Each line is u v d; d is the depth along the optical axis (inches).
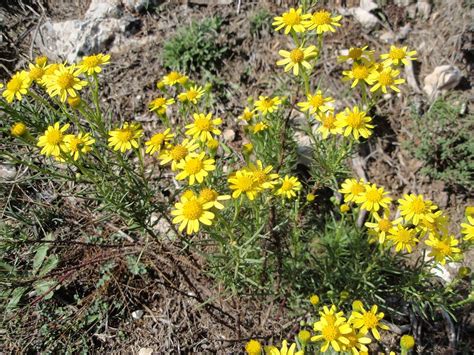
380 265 15.1
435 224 12.8
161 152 12.6
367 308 15.2
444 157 19.7
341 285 15.2
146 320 15.9
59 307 15.7
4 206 16.4
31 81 12.9
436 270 17.3
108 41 22.8
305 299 15.4
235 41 23.1
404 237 12.7
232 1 24.5
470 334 16.3
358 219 18.5
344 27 23.7
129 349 15.4
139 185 13.1
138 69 22.2
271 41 23.2
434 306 16.4
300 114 20.4
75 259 16.3
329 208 19.0
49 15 23.9
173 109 21.0
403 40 23.5
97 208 13.7
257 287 14.7
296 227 15.3
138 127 12.8
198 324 15.8
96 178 13.3
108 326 15.7
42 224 16.6
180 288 16.3
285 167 16.6
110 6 23.5
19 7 23.6
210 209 11.4
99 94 21.1
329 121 14.6
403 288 14.2
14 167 17.6
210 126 13.2
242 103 21.7
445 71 21.7
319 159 15.4
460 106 20.9
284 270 15.0
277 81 22.0
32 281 14.2
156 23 23.8
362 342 11.1
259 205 13.5
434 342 16.1
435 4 24.1
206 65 22.3
